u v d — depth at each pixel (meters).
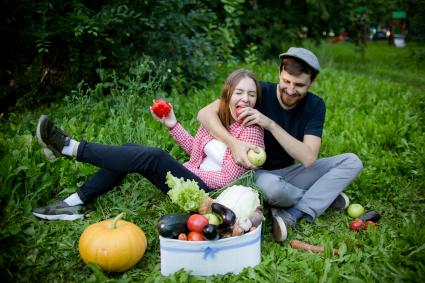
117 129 4.61
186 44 6.55
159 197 3.86
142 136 4.50
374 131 5.48
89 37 5.71
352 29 12.73
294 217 3.57
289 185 3.51
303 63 3.29
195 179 3.34
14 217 3.33
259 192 3.38
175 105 5.68
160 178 3.32
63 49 5.86
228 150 3.38
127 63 6.08
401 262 3.01
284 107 3.55
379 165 4.63
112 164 3.26
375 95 7.21
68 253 3.10
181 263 2.84
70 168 3.91
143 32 6.27
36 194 3.62
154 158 3.26
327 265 2.98
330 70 9.38
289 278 2.95
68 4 5.68
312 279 2.88
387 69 11.50
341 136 5.32
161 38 6.45
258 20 10.34
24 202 3.46
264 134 3.59
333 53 15.20
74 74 6.02
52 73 6.02
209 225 2.81
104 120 5.17
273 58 10.65
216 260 2.85
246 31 10.23
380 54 15.41
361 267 3.00
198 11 7.08
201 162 3.55
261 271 2.94
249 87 3.37
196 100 6.06
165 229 2.84
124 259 2.87
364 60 13.24
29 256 3.01
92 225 3.02
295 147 3.34
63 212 3.42
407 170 4.61
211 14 7.00
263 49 10.23
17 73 5.72
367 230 3.46
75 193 3.47
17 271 2.86
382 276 2.91
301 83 3.33
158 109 3.66
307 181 3.68
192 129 5.04
